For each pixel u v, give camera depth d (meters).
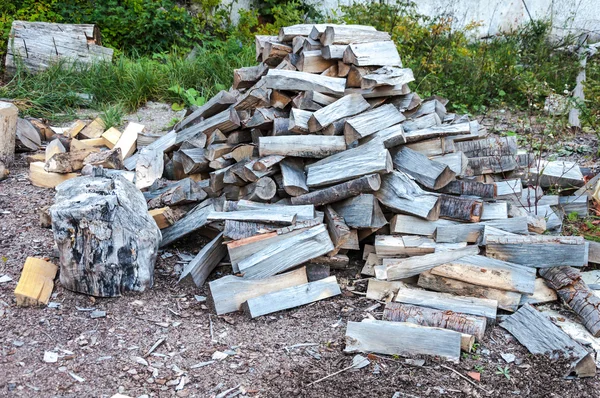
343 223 3.82
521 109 7.66
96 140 5.82
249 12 10.30
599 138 6.33
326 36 4.43
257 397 2.84
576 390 2.92
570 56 9.07
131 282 3.62
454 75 8.02
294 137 4.05
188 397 2.84
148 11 9.67
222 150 4.53
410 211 3.81
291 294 3.57
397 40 8.35
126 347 3.17
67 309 3.46
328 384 2.93
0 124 5.35
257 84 4.64
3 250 4.07
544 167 4.77
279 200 4.11
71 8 9.48
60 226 3.43
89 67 7.87
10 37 7.75
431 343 3.10
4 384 2.85
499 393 2.88
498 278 3.47
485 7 10.59
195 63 8.14
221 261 4.05
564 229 4.40
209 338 3.28
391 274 3.59
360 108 4.21
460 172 4.14
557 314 3.52
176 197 4.36
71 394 2.82
